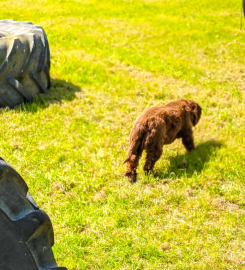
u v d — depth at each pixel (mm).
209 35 15047
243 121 8609
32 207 2680
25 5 19438
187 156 7195
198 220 5387
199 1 21000
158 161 6934
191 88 10547
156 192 6027
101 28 15859
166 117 6383
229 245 4918
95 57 12594
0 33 9000
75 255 4727
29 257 2701
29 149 7133
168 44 14133
